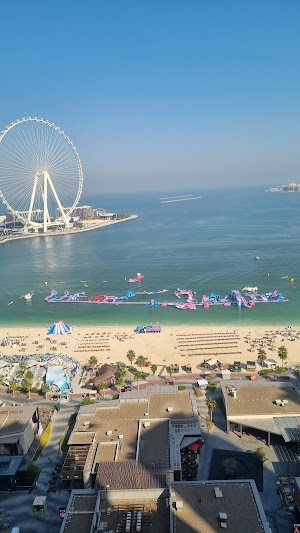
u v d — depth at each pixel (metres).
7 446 121.06
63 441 129.38
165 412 131.25
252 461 117.31
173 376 174.50
